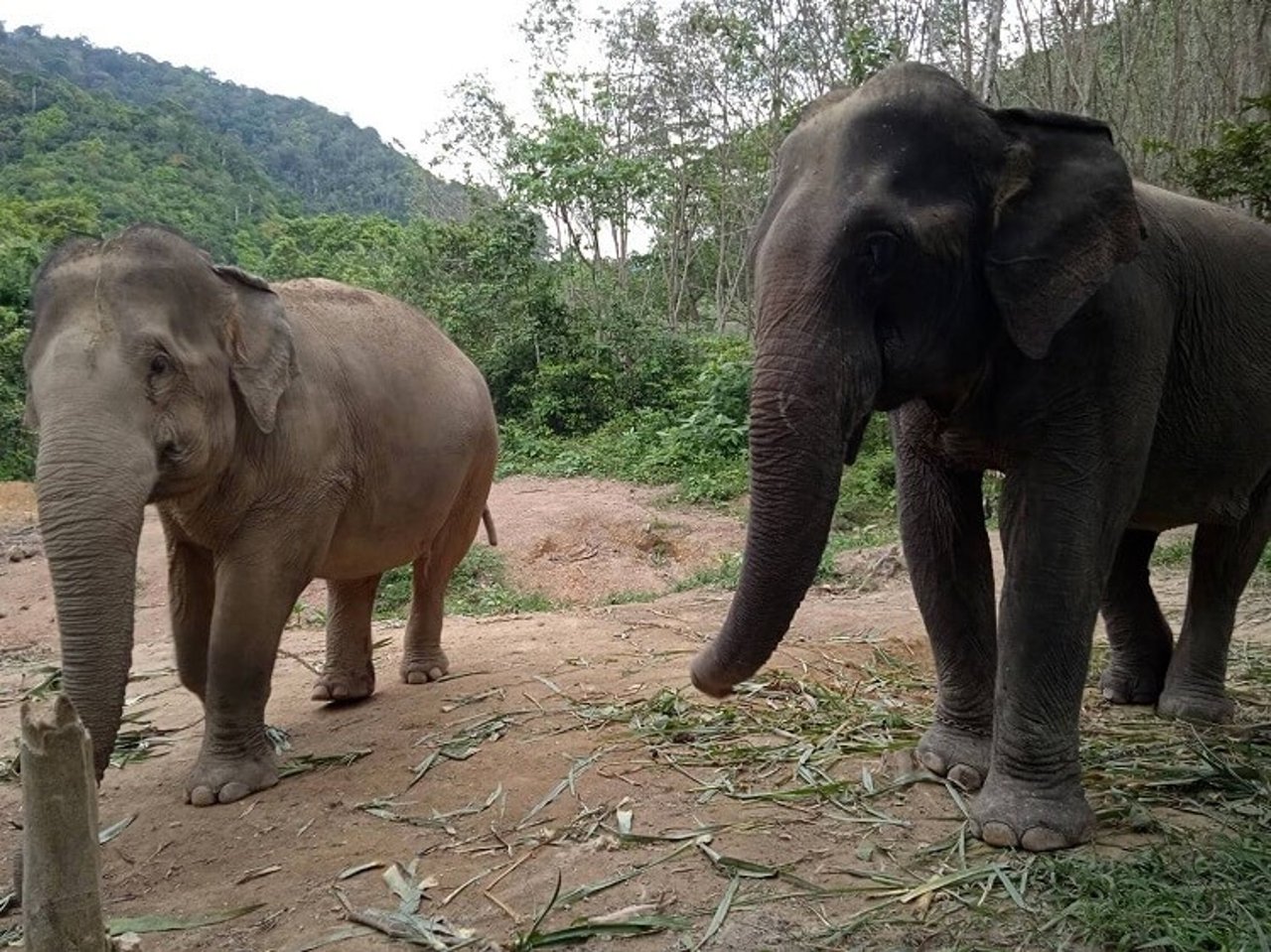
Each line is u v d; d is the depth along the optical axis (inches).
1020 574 130.7
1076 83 557.9
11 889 137.5
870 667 217.3
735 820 137.4
